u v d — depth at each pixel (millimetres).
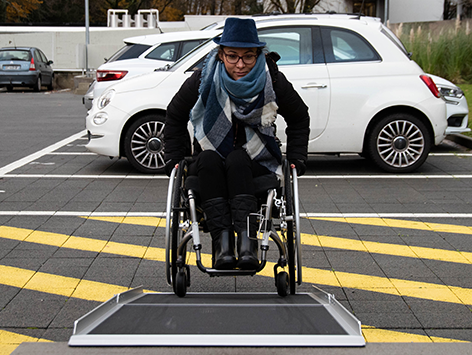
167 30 33812
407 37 17875
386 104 7293
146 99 7398
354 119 7305
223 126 3314
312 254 4660
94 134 7531
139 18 34438
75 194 6578
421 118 7484
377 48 7465
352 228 5340
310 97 7262
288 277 3602
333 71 7324
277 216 3582
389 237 5082
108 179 7359
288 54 7406
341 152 7480
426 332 3320
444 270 4305
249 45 3180
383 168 7590
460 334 3297
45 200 6305
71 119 14297
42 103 19156
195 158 3494
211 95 3303
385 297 3824
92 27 33594
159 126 7539
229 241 3188
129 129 7488
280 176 3439
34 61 24547
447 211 5875
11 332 3320
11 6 45500
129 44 11844
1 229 5277
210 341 2658
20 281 4090
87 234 5160
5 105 18234
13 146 9977
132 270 4320
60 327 3393
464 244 4887
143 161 7590
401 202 6238
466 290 3930
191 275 4230
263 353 2600
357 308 3656
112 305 3176
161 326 2855
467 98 13570
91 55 25516
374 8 36969
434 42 17328
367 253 4684
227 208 3264
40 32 29469
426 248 4793
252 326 2861
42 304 3713
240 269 3166
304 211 5902
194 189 3377
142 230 5289
